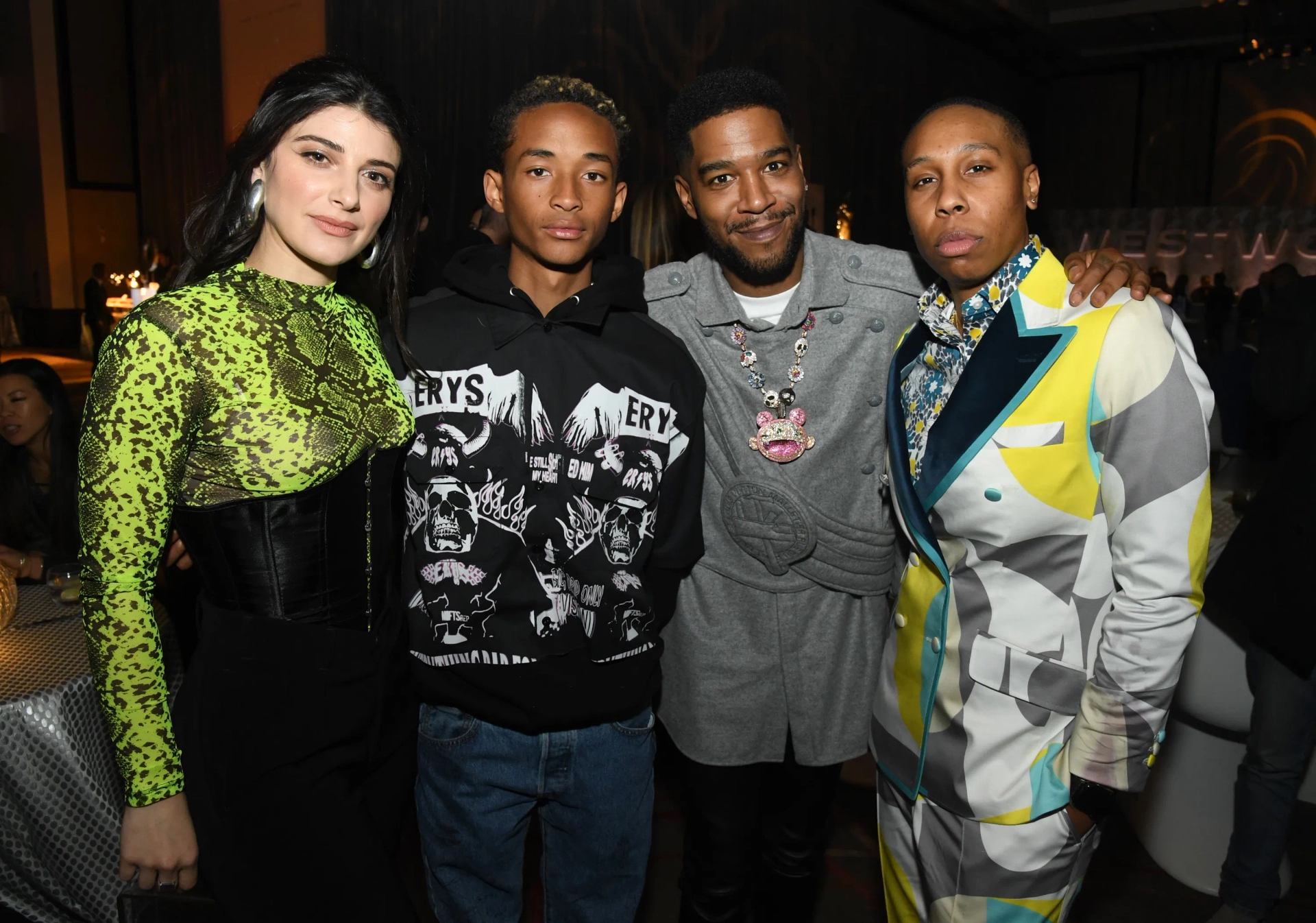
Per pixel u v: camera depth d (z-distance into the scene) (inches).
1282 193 594.6
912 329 58.9
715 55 396.2
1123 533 49.6
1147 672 48.9
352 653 53.1
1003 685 52.6
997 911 54.2
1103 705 49.6
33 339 585.6
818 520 65.1
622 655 58.7
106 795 67.3
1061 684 51.9
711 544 67.9
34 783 64.7
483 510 56.1
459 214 373.7
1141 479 48.3
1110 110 649.6
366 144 49.9
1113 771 49.7
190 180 492.1
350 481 53.1
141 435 45.9
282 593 50.7
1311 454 72.3
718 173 60.5
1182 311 432.8
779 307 65.2
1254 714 76.4
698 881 72.1
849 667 68.5
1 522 94.7
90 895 67.7
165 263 507.8
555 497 56.7
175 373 46.6
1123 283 50.8
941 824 56.5
